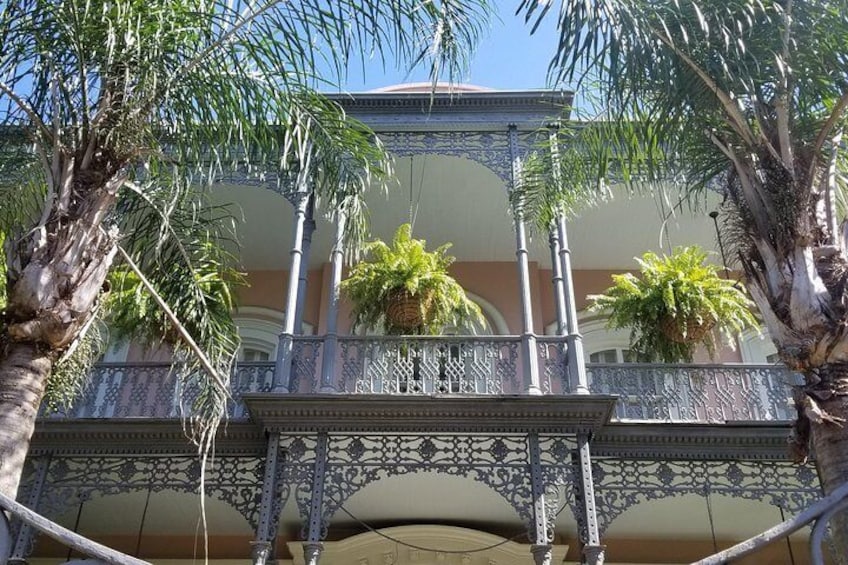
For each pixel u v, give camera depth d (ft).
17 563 23.84
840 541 12.21
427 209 37.55
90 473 25.94
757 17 16.40
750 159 16.53
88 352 24.73
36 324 13.89
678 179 24.56
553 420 24.91
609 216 37.58
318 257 41.34
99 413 28.19
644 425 25.94
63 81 16.46
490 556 31.91
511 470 24.39
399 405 24.89
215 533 34.12
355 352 31.81
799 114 16.87
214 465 25.86
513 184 29.32
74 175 15.47
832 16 16.25
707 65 16.16
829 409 13.28
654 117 17.49
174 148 19.51
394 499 30.55
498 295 41.22
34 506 25.04
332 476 24.30
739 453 26.04
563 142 24.17
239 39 17.84
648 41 15.65
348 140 21.49
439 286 29.04
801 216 14.92
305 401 24.86
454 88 33.47
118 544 33.99
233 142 20.29
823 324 13.75
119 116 16.01
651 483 25.68
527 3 14.97
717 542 33.65
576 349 26.50
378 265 29.19
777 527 8.20
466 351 27.07
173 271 21.70
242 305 41.27
